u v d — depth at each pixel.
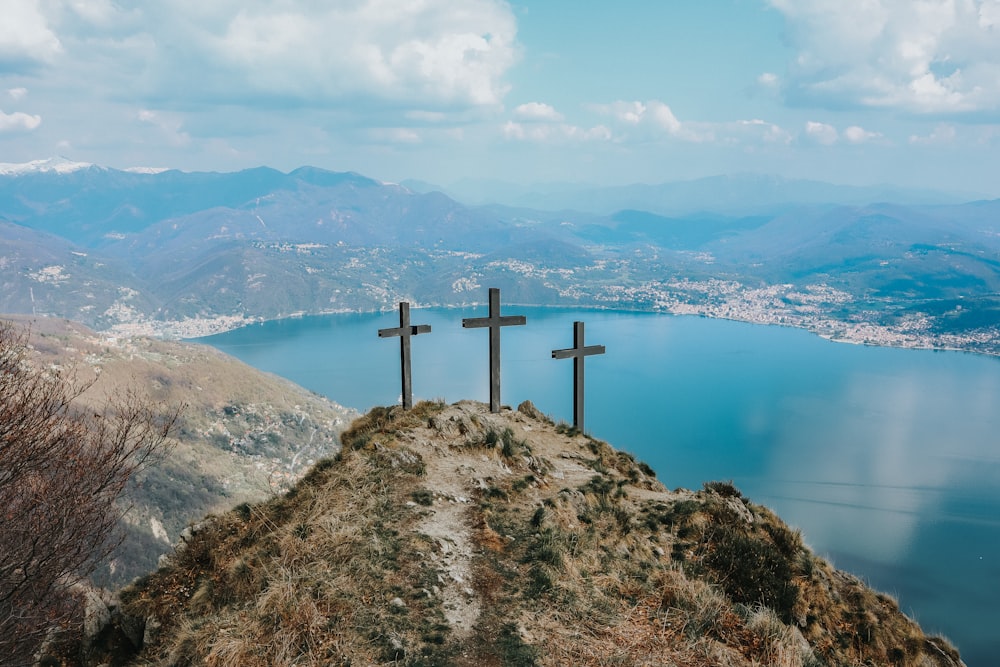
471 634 7.95
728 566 10.47
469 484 12.13
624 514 11.76
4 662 11.05
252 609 8.53
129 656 9.88
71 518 12.09
